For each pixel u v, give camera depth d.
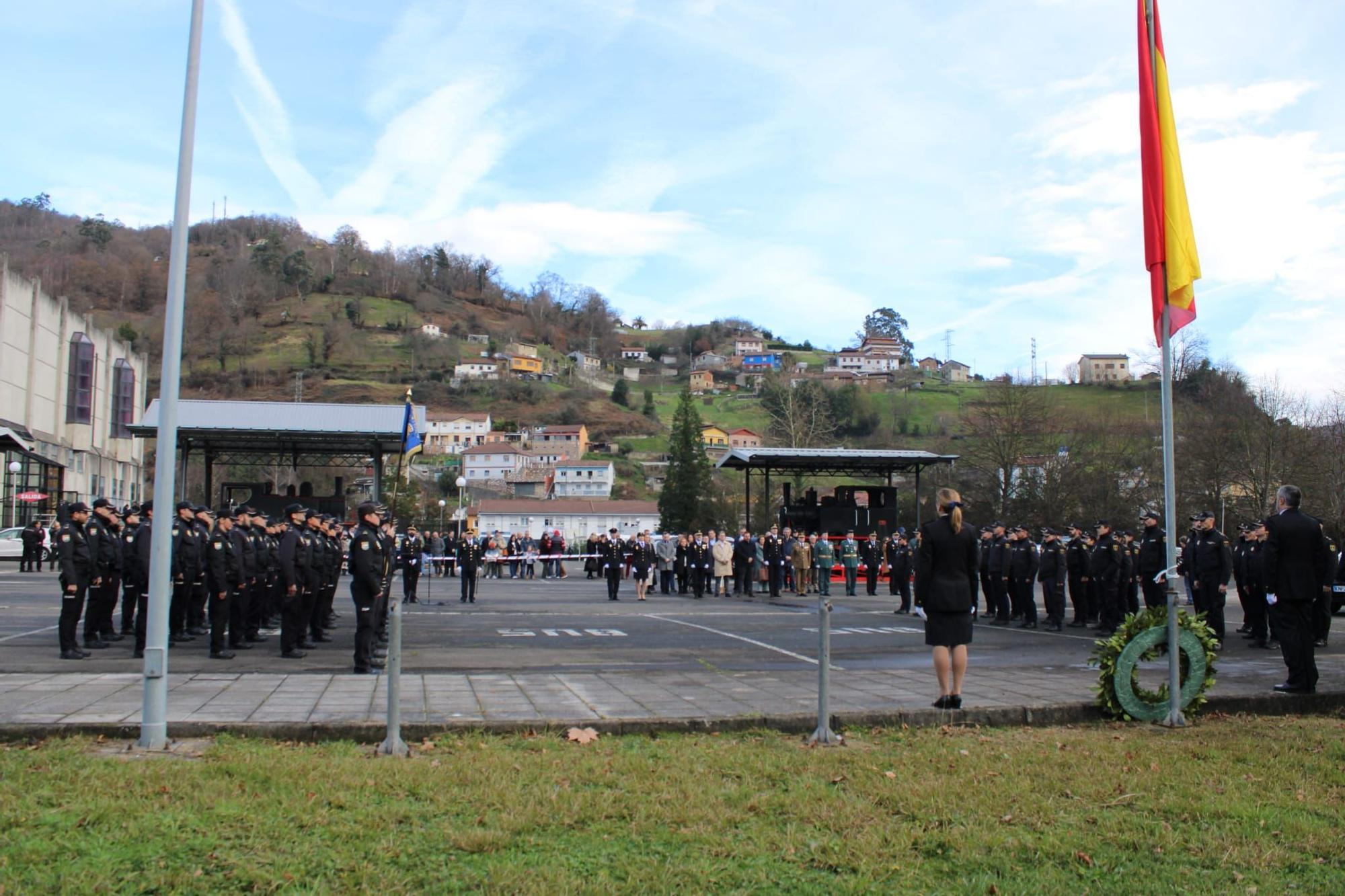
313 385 115.69
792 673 11.59
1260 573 14.77
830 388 104.94
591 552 40.28
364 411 35.34
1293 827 5.64
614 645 15.07
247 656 12.87
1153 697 9.02
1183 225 9.41
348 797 5.82
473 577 24.80
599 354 175.00
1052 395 92.94
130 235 155.50
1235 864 5.09
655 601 26.66
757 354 171.12
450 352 138.62
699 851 5.12
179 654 12.95
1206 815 5.89
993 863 5.03
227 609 12.65
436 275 174.38
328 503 35.84
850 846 5.19
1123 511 48.44
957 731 8.39
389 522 12.42
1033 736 8.25
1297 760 7.27
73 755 6.70
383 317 147.62
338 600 25.17
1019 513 50.56
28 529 32.84
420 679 10.45
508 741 7.54
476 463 109.44
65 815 5.28
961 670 8.90
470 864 4.83
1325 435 44.84
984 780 6.57
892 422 101.25
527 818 5.50
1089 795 6.28
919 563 8.98
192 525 14.22
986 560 21.38
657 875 4.71
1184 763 7.16
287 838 5.06
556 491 101.75
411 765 6.61
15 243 138.00
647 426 127.56
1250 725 8.87
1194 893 4.68
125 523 14.38
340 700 8.98
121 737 7.45
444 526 64.06
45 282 122.44
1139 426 56.34
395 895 4.41
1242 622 20.45
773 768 6.79
